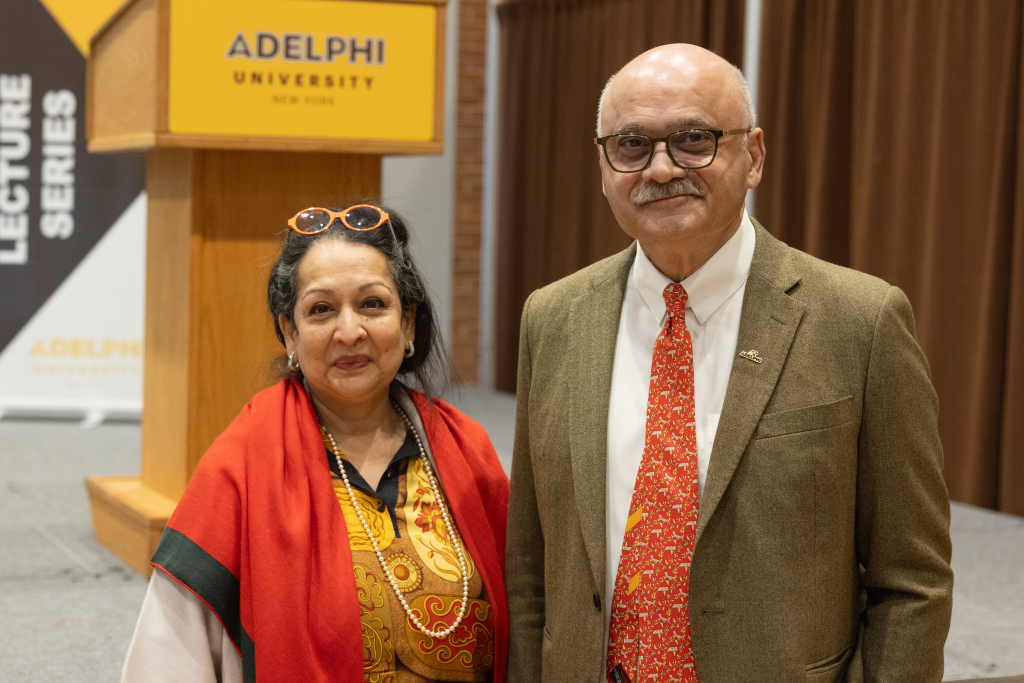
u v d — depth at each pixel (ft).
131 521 11.69
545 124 26.30
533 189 27.04
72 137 21.56
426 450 5.53
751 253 4.84
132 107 10.53
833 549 4.50
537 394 5.24
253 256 10.57
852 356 4.53
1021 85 14.37
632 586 4.69
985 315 15.03
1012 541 13.96
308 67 9.93
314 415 5.31
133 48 10.46
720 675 4.48
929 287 15.71
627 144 4.57
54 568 11.93
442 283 29.14
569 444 4.97
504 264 28.22
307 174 10.63
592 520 4.78
